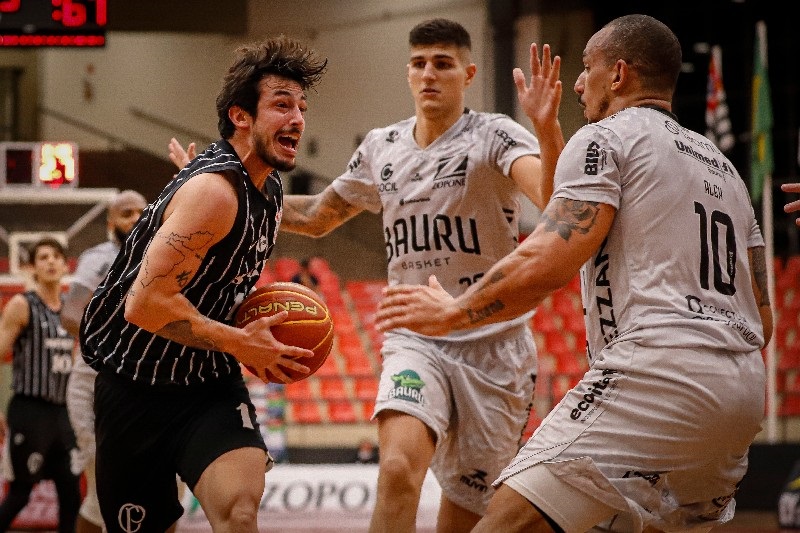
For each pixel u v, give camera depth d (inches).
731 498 201.0
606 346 187.9
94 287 350.6
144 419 209.9
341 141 1156.5
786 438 766.5
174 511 218.7
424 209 273.3
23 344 438.3
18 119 1193.4
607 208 184.2
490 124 272.2
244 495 195.2
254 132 204.7
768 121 740.0
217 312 209.3
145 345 207.6
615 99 202.4
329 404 816.9
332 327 213.0
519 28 1077.1
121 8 1135.0
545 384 730.8
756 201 872.3
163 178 1173.7
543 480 184.1
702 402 180.1
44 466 439.5
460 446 270.4
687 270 185.5
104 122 1190.3
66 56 1198.3
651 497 185.0
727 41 1091.9
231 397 213.2
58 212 705.6
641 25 201.2
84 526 351.3
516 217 275.6
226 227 197.3
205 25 1151.6
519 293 182.4
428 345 267.4
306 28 1163.9
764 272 214.4
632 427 181.8
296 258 1107.9
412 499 242.4
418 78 272.5
